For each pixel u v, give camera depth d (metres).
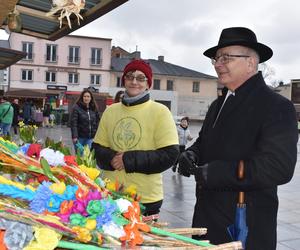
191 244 1.77
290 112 2.22
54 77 46.38
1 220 1.42
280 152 2.10
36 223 1.47
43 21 4.43
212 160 2.42
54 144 2.29
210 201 2.40
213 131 2.45
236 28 2.41
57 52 46.09
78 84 47.00
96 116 7.39
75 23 3.99
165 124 3.03
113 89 48.06
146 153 2.95
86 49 46.91
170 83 53.09
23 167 1.84
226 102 2.43
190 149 2.64
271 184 2.13
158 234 1.82
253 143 2.26
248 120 2.29
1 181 1.62
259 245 2.25
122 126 3.13
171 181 8.59
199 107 54.09
